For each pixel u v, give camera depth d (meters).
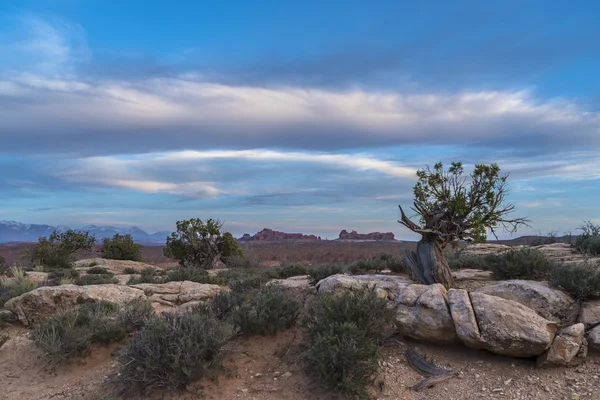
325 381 7.45
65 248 33.16
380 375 7.86
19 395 8.45
